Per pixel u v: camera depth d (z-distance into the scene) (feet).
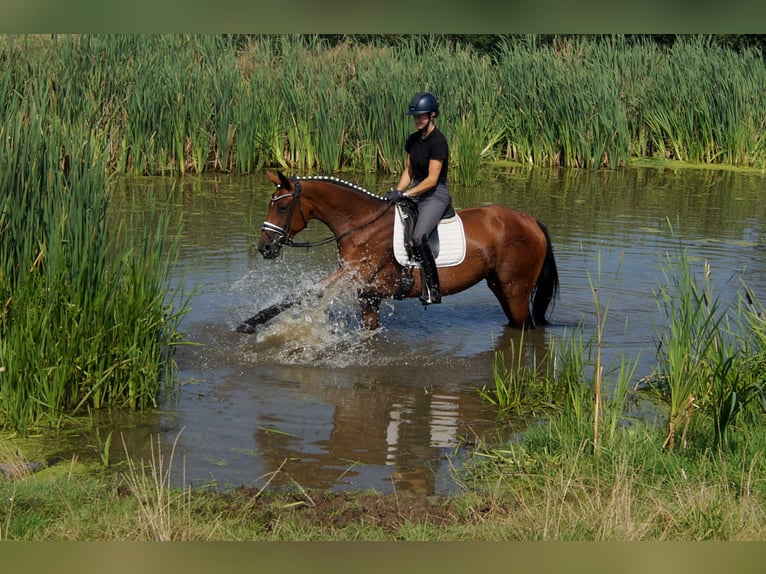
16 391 25.09
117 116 65.46
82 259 26.71
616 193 64.39
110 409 26.78
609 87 77.66
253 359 31.14
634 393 28.91
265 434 25.35
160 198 57.47
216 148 70.64
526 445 24.25
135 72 66.69
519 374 30.55
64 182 27.55
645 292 39.52
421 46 83.87
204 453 23.97
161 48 71.82
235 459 23.66
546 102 77.36
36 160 26.86
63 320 26.37
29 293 26.09
